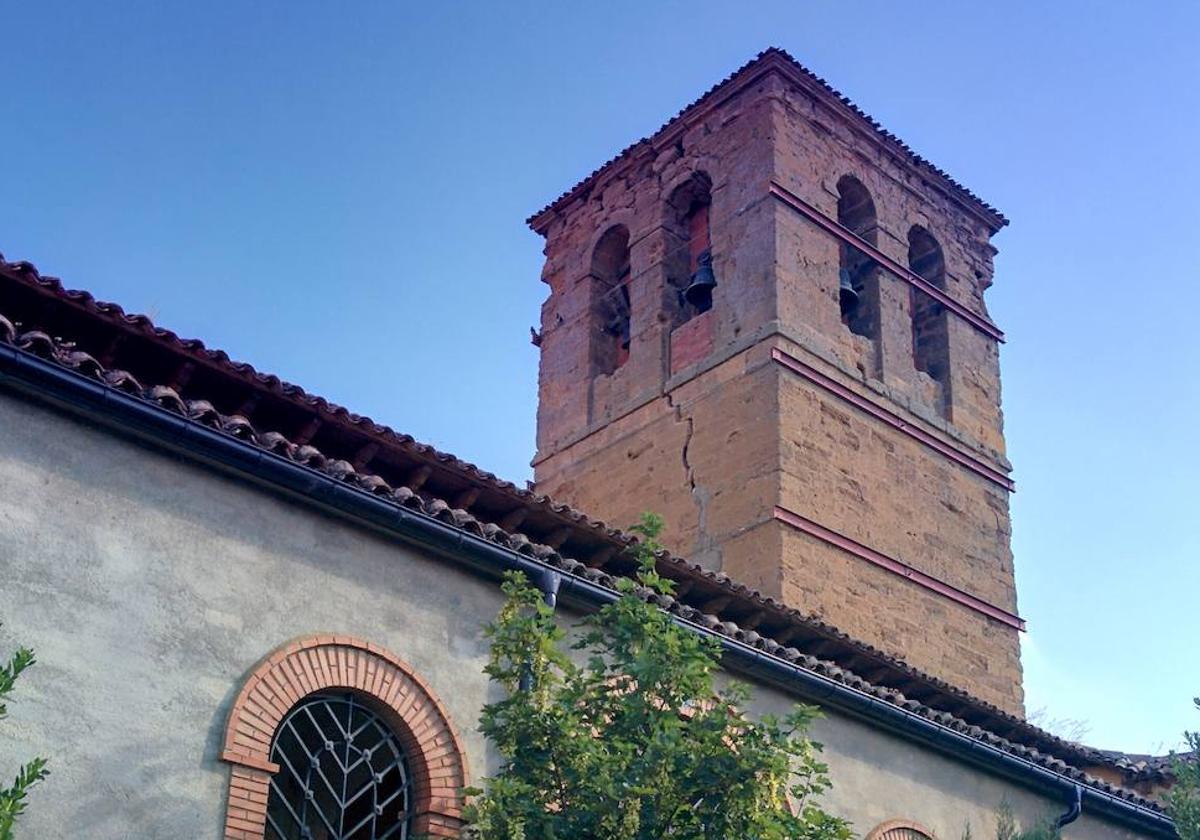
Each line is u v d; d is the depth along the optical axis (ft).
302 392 43.91
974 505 87.51
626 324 91.45
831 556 77.10
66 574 37.55
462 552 45.09
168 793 37.50
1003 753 59.93
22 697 35.73
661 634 38.99
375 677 42.65
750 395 79.56
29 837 34.78
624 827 35.45
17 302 40.04
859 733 56.34
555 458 89.51
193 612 39.58
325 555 42.93
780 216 83.56
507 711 38.40
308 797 40.57
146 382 43.01
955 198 96.89
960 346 91.71
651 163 92.12
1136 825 66.03
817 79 88.84
